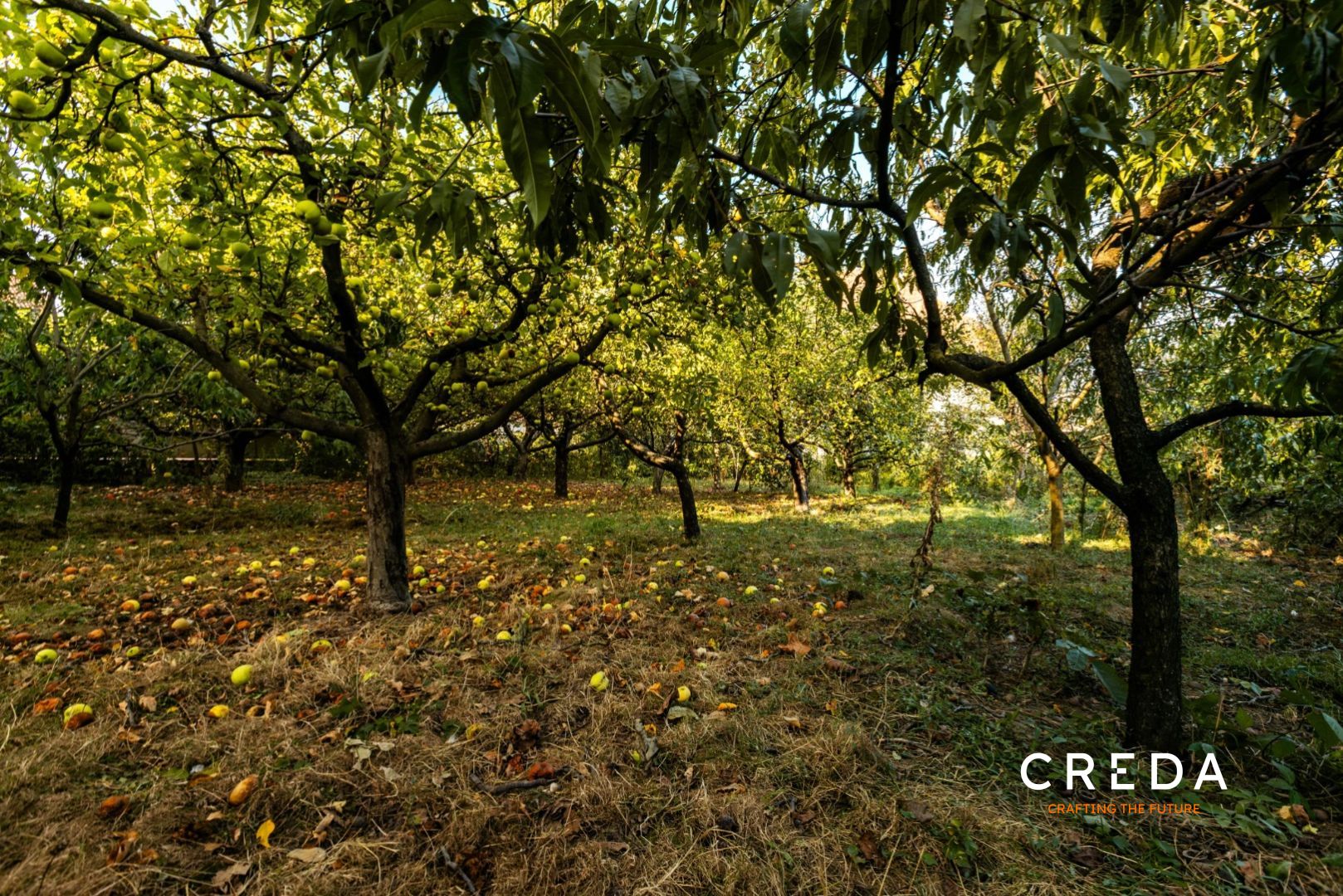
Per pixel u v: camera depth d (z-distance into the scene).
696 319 5.13
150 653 3.38
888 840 1.94
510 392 9.23
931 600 4.42
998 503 11.58
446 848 1.87
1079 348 6.06
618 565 5.66
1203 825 2.04
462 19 0.63
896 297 2.35
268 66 2.74
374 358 3.76
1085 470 2.58
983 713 2.85
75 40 1.79
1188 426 2.39
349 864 1.81
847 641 3.66
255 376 5.21
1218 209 1.69
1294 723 2.75
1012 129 1.09
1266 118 2.07
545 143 0.67
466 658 3.24
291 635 3.46
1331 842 1.94
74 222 3.12
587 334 5.46
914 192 1.21
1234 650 3.68
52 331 6.55
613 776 2.26
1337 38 0.90
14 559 5.41
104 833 1.88
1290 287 2.77
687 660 3.34
